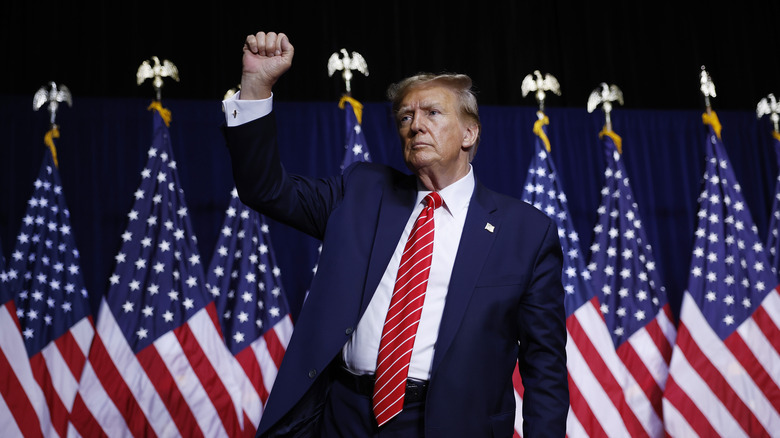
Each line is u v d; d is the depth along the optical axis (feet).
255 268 12.53
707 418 12.25
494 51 16.24
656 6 16.87
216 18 15.28
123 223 13.16
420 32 15.98
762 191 14.87
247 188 4.96
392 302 5.01
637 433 12.30
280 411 4.77
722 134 15.02
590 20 16.53
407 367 4.82
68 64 14.69
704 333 12.68
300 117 13.78
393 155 13.84
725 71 16.71
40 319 11.73
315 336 4.94
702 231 13.23
